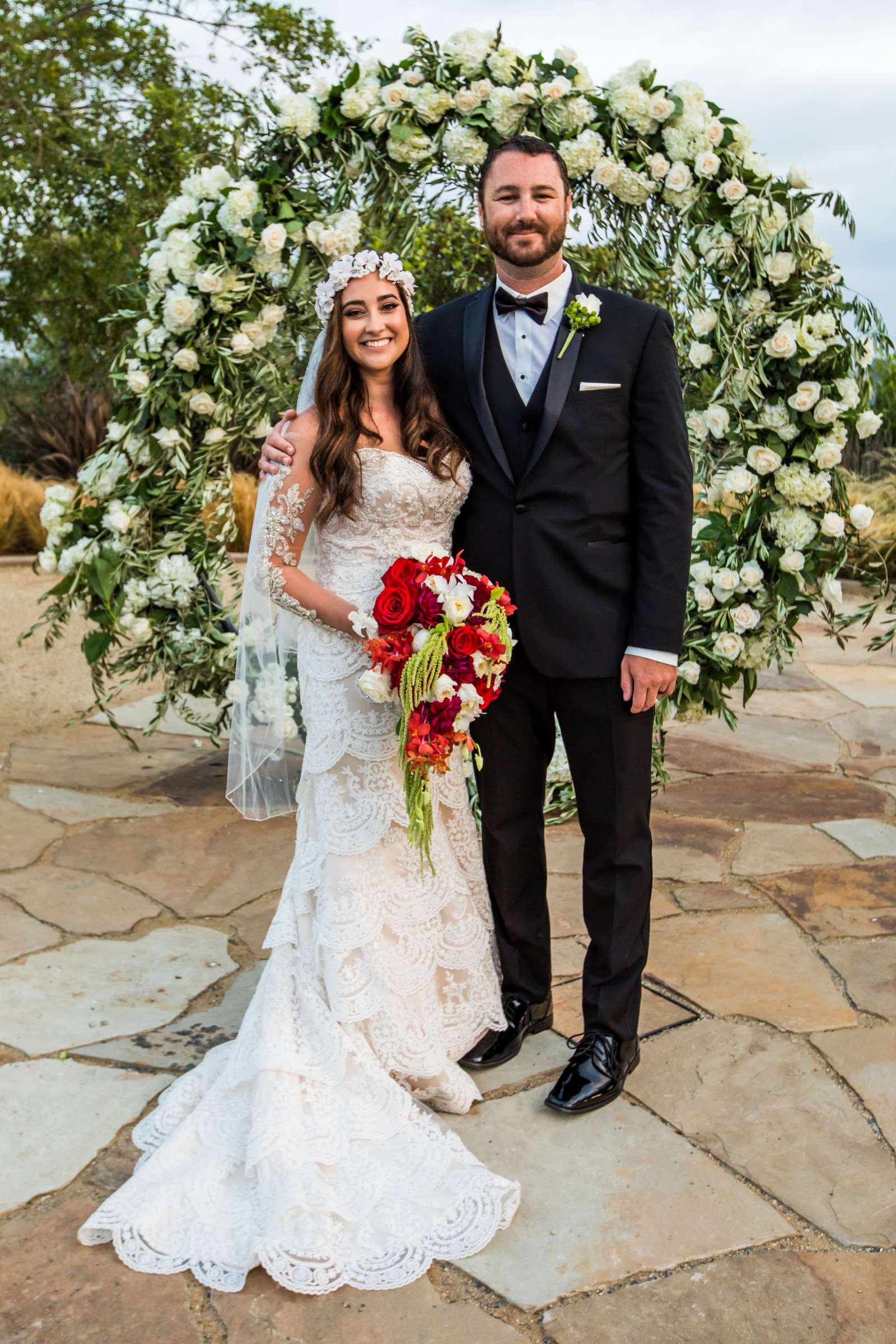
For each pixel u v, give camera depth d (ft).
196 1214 6.93
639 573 8.07
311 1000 7.78
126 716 18.92
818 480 12.29
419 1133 7.44
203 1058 8.77
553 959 10.57
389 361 7.77
